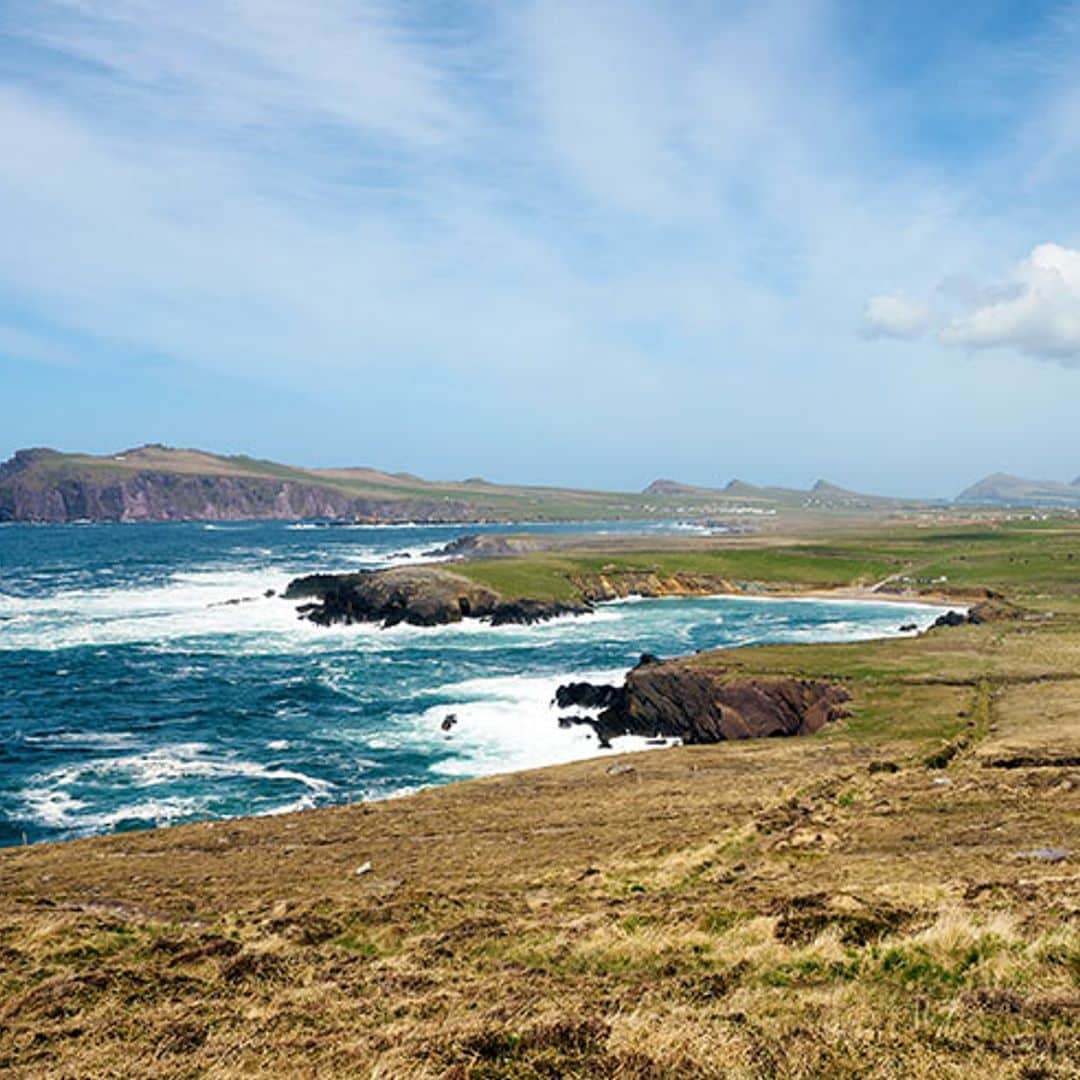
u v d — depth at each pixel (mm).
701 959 13430
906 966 12047
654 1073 8992
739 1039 9492
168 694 63875
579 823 29688
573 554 154250
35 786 43594
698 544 195625
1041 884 15812
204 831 32500
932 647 64625
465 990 12719
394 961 14961
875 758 36906
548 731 54562
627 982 12719
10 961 15789
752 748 43500
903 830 24453
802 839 23938
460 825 30844
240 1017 12266
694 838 25375
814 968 12484
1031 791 27875
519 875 22469
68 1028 12234
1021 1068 8398
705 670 54438
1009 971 11281
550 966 14094
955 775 32281
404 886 21641
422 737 53125
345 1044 10617
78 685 66438
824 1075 8719
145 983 14109
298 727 55312
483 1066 9523
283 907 19719
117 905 21375
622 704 55531
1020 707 45125
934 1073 8500
